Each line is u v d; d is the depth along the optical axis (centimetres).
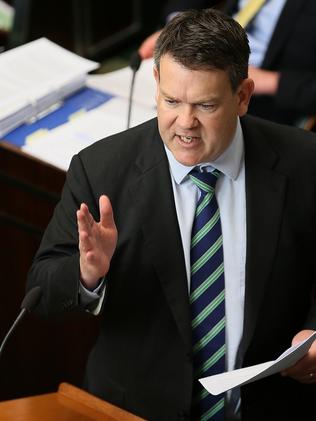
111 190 627
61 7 1591
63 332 973
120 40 1830
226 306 627
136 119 935
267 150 634
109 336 659
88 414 616
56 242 637
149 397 658
